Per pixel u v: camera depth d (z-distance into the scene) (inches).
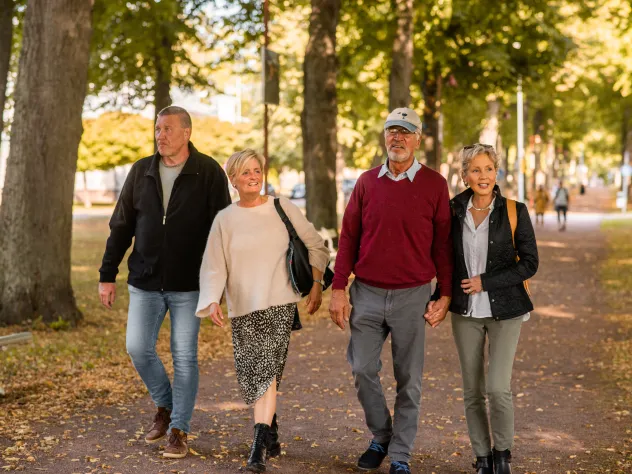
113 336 491.5
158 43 966.4
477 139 1943.9
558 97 1638.8
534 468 253.0
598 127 2721.5
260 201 245.8
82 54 514.0
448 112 1401.3
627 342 494.3
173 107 252.4
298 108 1807.3
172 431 249.8
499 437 231.9
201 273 242.7
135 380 368.8
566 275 875.4
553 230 1608.0
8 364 391.9
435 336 519.5
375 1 960.3
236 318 243.3
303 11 1252.5
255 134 2409.0
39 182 513.0
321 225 855.7
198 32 999.6
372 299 237.3
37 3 503.5
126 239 262.2
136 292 255.4
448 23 1038.4
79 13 509.7
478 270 229.9
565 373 411.5
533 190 2378.2
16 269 513.3
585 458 264.4
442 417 318.0
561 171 3870.6
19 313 510.9
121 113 1221.7
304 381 383.6
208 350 461.1
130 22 927.0
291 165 2464.3
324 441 277.4
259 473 233.8
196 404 330.0
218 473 234.1
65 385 354.0
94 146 2554.1
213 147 2402.8
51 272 517.7
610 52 1031.6
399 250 233.3
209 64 1080.2
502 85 1183.6
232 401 336.8
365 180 238.7
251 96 2346.2
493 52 1077.1
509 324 229.9
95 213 2322.8
